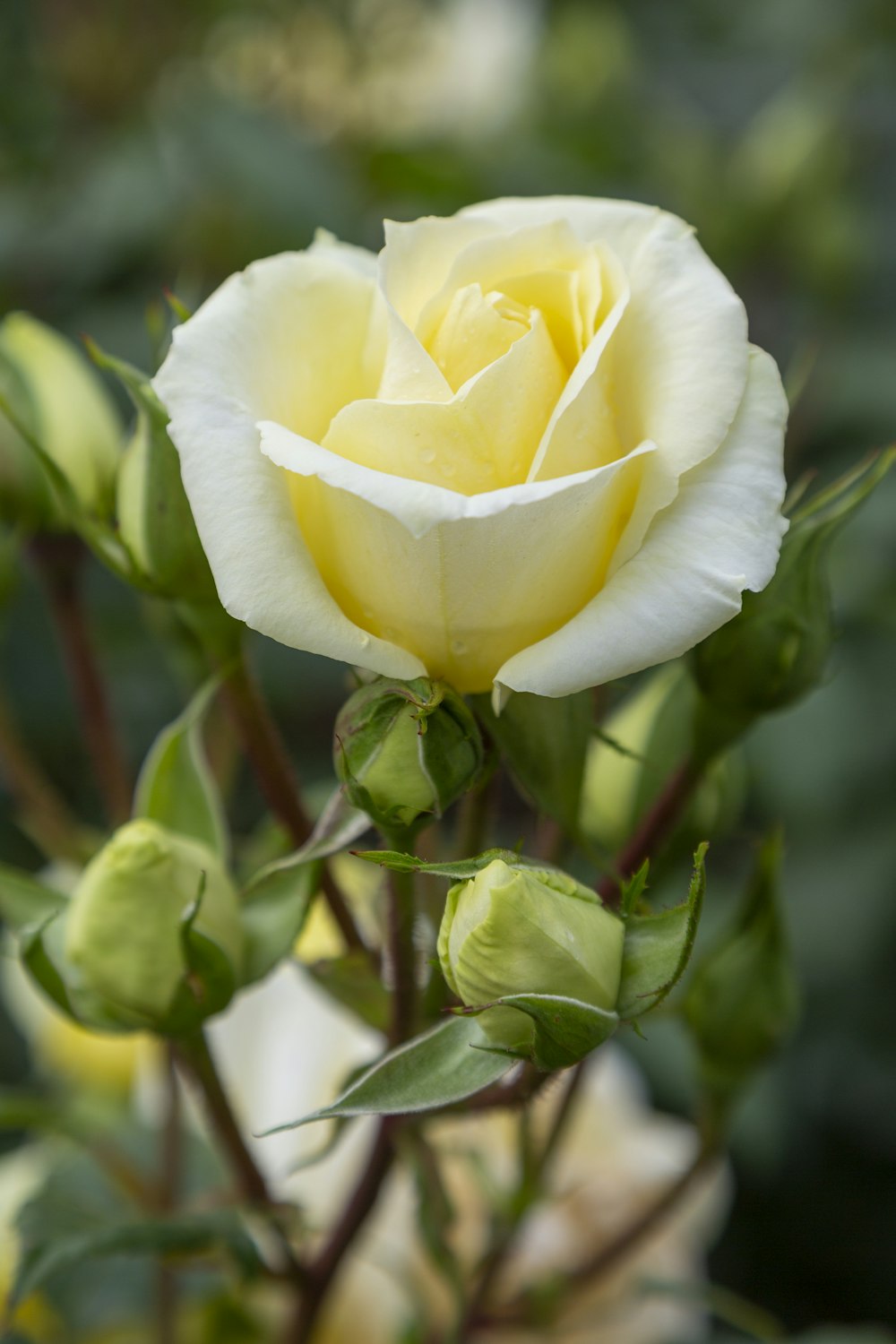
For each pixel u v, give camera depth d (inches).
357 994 20.8
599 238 19.8
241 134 36.5
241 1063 24.4
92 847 24.1
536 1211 23.2
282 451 18.8
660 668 23.6
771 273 40.9
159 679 35.8
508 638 19.1
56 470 20.7
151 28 44.5
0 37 43.6
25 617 35.1
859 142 44.4
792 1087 33.8
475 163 40.5
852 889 33.8
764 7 47.3
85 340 20.2
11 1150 34.7
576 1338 24.1
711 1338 26.3
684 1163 24.5
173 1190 23.4
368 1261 23.4
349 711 19.2
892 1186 36.2
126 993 20.4
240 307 19.6
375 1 47.0
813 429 38.1
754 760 33.3
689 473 19.2
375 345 19.6
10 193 38.8
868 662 34.1
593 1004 19.0
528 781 19.4
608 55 45.6
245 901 20.8
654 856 21.1
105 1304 24.4
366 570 19.0
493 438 18.8
